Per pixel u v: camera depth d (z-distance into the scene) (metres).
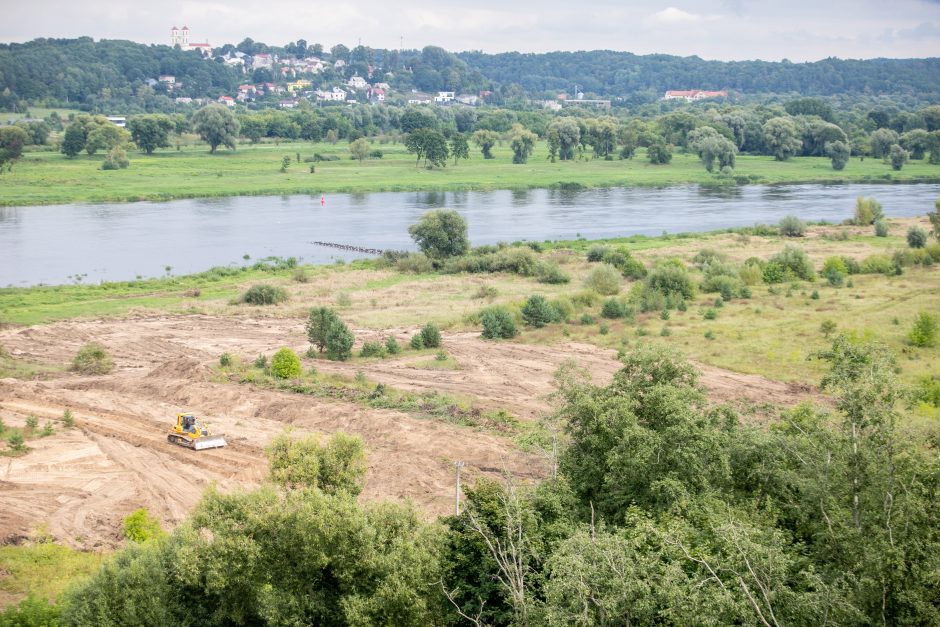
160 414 64.50
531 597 28.56
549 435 38.19
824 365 72.94
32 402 66.69
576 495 35.75
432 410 63.78
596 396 36.88
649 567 26.80
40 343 86.44
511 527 30.58
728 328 85.94
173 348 84.50
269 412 64.38
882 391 31.81
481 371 75.25
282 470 39.78
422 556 31.80
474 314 95.12
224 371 74.62
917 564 27.25
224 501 33.53
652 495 33.69
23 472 53.03
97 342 86.88
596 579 26.41
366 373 74.62
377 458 55.00
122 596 30.78
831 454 32.47
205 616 32.50
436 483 51.03
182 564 31.44
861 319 86.75
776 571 26.94
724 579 27.75
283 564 32.25
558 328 90.31
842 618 26.31
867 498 30.38
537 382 71.62
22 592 37.53
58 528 45.50
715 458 34.56
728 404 39.16
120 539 44.72
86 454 56.09
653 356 37.19
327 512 32.06
